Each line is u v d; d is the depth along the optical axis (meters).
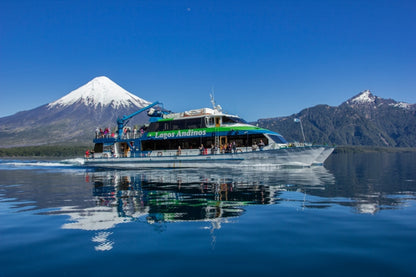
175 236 7.97
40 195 15.59
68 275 5.79
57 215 10.65
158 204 12.40
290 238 7.82
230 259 6.46
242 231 8.41
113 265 6.20
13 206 12.55
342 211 10.97
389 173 30.03
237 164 32.06
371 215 10.36
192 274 5.77
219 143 33.72
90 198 14.33
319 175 25.77
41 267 6.16
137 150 39.31
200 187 17.67
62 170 35.97
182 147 36.03
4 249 7.21
